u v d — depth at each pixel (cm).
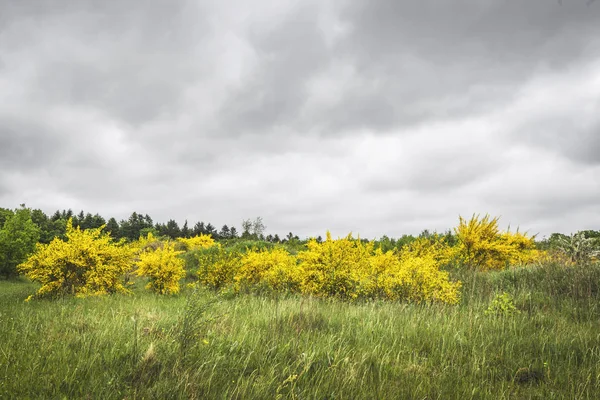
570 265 1002
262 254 1418
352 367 386
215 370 367
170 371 357
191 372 358
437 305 777
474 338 536
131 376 348
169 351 404
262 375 357
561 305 766
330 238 1073
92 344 429
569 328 593
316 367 402
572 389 358
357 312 700
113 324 528
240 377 340
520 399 359
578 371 419
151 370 360
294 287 1109
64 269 1080
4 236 2678
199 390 321
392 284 923
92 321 573
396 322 625
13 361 363
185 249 2880
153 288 1250
